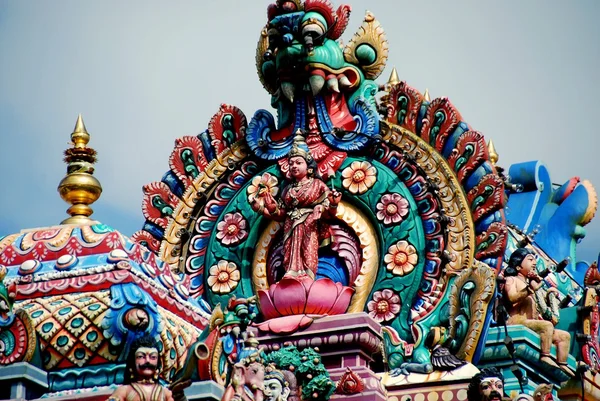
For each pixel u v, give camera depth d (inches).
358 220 619.2
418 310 597.3
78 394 449.4
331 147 625.6
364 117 625.6
